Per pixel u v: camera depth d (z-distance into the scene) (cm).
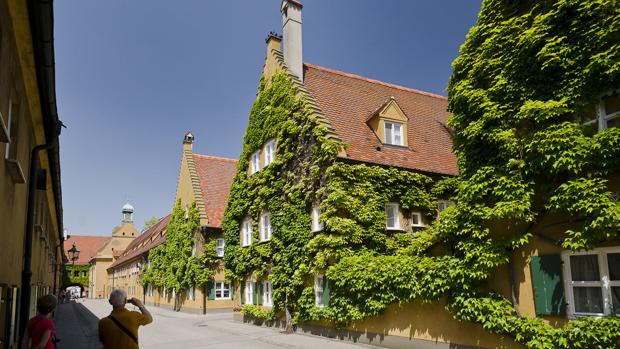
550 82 1055
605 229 881
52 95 957
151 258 4806
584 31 992
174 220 4134
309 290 1828
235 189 2634
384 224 1755
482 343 1154
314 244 1744
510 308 1080
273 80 2316
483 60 1196
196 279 3403
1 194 691
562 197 944
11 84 783
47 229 2095
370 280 1473
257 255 2283
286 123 2094
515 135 1095
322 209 1759
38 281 1500
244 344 1714
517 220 1084
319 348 1510
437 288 1226
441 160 2095
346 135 1930
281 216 2061
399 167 1862
